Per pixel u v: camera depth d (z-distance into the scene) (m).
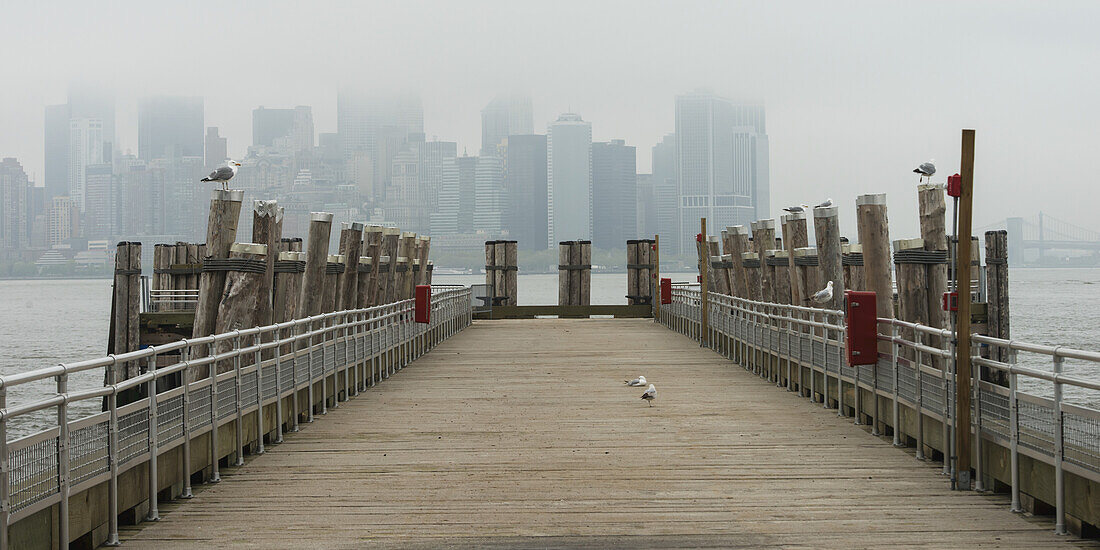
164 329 24.27
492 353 21.16
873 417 10.98
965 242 8.14
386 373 16.70
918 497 7.95
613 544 6.67
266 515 7.52
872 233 13.41
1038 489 7.25
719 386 15.27
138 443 7.26
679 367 18.12
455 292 27.69
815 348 13.44
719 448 10.08
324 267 17.36
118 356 6.84
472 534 6.95
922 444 9.48
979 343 8.24
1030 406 7.30
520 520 7.29
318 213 17.22
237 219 13.37
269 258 14.62
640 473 8.90
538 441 10.55
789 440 10.52
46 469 6.01
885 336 10.77
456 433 11.08
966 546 6.57
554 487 8.37
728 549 6.54
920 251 13.02
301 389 11.78
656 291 32.34
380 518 7.40
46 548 6.02
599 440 10.58
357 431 11.28
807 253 17.14
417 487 8.41
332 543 6.76
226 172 13.06
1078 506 6.71
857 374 11.50
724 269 26.02
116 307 25.31
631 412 12.58
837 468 9.08
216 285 13.08
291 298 16.00
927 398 9.30
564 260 36.66
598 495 8.06
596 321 33.31
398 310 17.80
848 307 10.84
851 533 6.89
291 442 10.61
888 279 13.46
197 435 8.38
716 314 21.30
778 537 6.80
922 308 13.03
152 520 7.38
